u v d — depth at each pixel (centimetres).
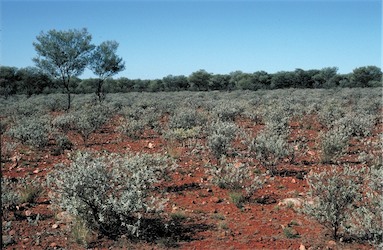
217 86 8950
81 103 3888
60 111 3594
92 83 8175
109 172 705
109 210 654
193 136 1708
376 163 1091
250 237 653
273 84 8494
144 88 9025
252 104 3447
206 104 3206
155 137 1816
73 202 637
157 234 670
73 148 1532
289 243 625
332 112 2178
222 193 903
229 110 2358
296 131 1877
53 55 3409
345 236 646
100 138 1816
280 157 1057
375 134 1744
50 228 704
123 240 646
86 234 642
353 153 1315
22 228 702
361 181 884
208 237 656
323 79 8500
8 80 6266
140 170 761
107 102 4028
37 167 1212
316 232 668
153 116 2338
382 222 609
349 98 4097
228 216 755
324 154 1183
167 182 1000
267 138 1206
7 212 777
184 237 659
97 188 656
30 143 1488
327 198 655
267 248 609
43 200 868
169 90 8812
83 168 664
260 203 831
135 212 725
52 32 3438
